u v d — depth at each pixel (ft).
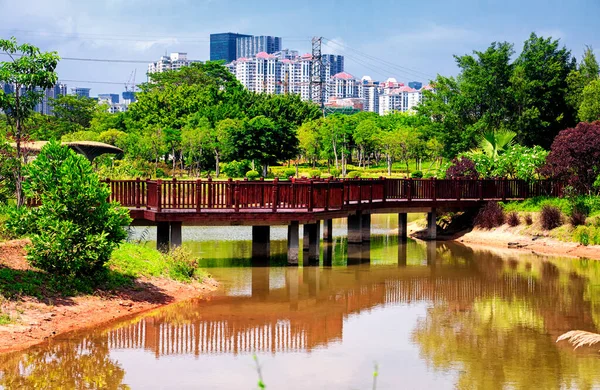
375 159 307.37
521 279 74.43
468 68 185.57
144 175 200.64
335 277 74.18
